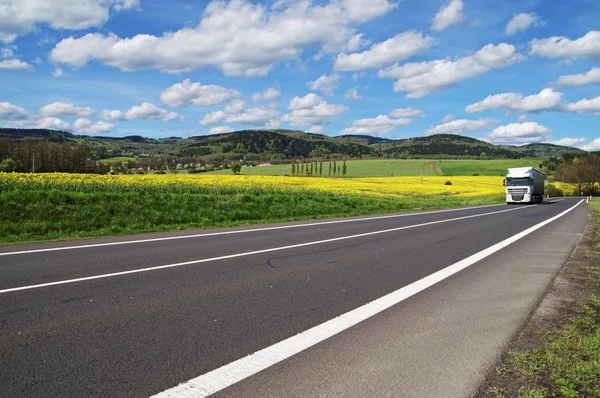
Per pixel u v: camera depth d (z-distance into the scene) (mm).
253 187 27969
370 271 7426
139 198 17234
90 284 6160
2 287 5930
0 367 3420
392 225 15922
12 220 13273
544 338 4219
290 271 7301
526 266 8055
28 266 7406
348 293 5898
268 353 3773
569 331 4398
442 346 3990
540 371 3473
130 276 6711
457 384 3248
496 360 3688
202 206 18250
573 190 88562
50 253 8789
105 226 14016
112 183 23531
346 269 7562
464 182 75188
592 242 11641
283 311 5016
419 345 4012
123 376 3295
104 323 4492
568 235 13383
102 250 9250
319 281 6598
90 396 2994
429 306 5312
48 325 4406
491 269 7746
